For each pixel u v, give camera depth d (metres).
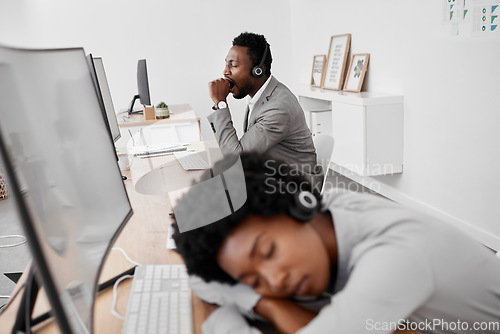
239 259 0.62
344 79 4.16
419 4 3.01
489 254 0.65
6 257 2.69
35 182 0.56
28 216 0.49
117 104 5.27
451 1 2.70
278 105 1.99
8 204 3.89
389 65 3.45
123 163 2.08
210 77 5.37
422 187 3.18
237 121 5.47
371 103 3.27
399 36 3.27
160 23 5.18
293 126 2.01
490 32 2.43
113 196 0.96
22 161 0.53
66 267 0.59
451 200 2.89
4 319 0.83
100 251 0.78
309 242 0.61
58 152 0.68
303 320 0.58
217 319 0.63
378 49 3.58
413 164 3.26
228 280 0.64
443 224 0.65
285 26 5.43
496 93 2.44
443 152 2.93
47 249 0.52
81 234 0.70
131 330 0.68
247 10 5.32
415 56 3.11
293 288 0.60
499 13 2.35
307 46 5.04
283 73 5.56
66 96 0.78
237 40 2.11
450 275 0.60
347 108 3.52
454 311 0.60
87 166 0.81
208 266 0.65
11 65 0.59
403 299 0.57
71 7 4.98
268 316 0.60
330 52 4.36
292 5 5.35
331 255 0.61
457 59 2.71
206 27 5.27
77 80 0.87
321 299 0.60
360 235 0.62
